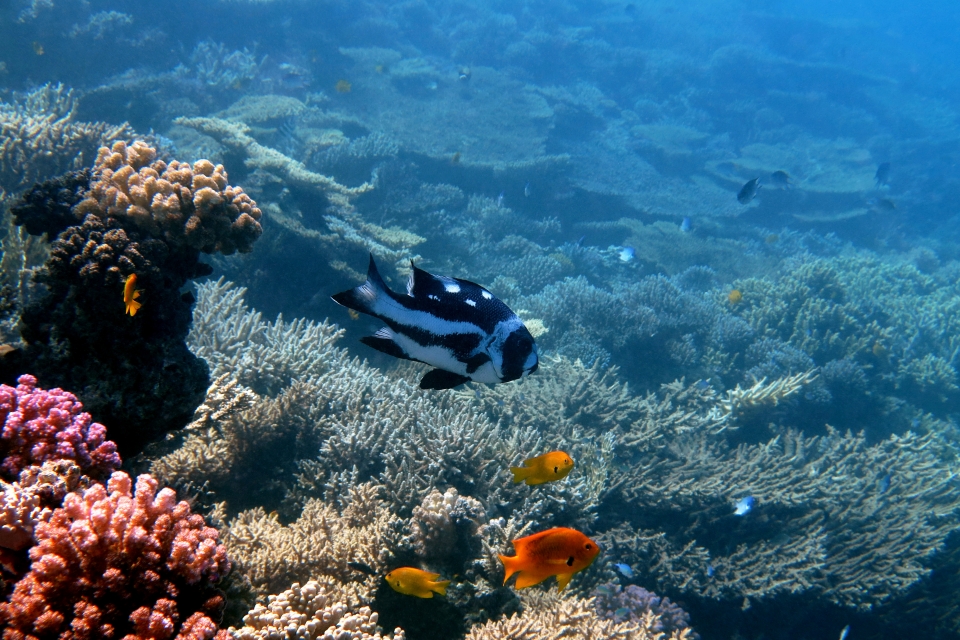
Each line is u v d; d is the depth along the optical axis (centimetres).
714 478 658
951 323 1367
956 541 755
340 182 1396
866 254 2066
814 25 4416
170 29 1828
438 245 1320
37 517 199
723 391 969
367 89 2012
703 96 3125
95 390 282
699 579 579
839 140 3034
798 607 610
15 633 170
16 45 1530
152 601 194
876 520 717
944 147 2973
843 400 988
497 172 1688
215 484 469
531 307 1092
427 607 397
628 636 395
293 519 476
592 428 714
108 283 277
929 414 1077
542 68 2942
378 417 534
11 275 499
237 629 237
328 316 845
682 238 1744
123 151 343
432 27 3111
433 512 399
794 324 1155
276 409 512
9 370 287
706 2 6050
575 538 274
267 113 1477
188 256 327
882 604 638
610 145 2320
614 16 3891
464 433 515
